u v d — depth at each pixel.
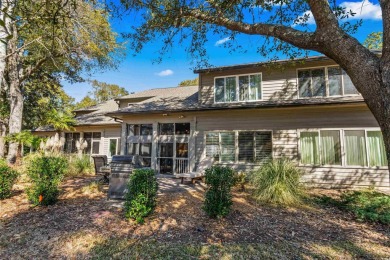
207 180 5.07
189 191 7.26
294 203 6.05
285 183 6.38
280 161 7.38
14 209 5.34
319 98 9.25
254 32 3.80
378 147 8.25
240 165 10.04
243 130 10.24
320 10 2.75
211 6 4.62
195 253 3.51
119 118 12.48
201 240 3.95
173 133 11.52
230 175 5.16
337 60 2.64
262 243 3.87
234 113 10.46
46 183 5.64
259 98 10.44
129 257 3.42
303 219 5.04
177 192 7.10
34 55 11.88
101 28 9.48
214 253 3.51
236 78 10.93
